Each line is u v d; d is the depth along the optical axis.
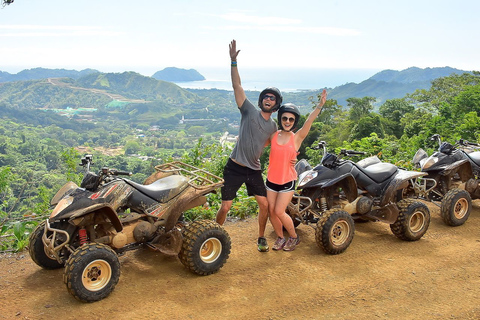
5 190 7.93
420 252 5.62
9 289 4.37
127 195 4.64
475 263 5.29
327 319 3.95
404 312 4.10
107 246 4.21
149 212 4.71
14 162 110.38
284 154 5.09
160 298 4.23
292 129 5.14
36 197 8.48
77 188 4.67
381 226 6.70
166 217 4.80
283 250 5.56
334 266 5.11
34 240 4.65
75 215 4.10
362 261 5.27
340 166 5.80
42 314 3.87
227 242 4.86
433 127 19.38
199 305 4.12
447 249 5.76
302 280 4.72
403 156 11.57
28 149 147.38
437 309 4.16
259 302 4.22
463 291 4.54
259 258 5.30
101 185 4.61
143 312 3.95
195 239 4.61
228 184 5.14
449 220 6.67
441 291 4.54
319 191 5.76
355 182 5.77
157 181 5.20
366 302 4.28
